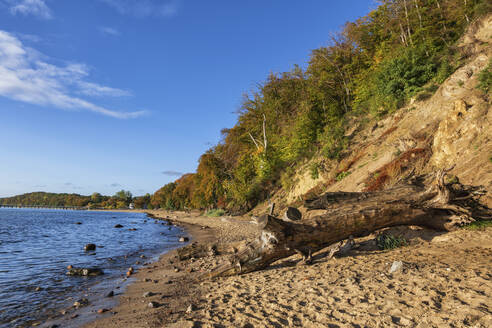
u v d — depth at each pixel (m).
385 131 17.92
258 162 34.09
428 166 11.84
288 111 37.84
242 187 35.12
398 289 3.81
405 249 6.22
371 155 16.91
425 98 16.95
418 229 7.40
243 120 43.31
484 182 8.23
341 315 3.31
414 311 3.10
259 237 6.43
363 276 4.67
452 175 9.62
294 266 6.48
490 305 2.90
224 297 4.78
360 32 30.22
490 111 10.78
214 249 9.92
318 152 23.98
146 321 4.05
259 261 6.25
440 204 6.83
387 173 12.92
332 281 4.68
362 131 20.94
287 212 8.09
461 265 4.44
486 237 5.89
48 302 5.46
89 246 12.90
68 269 8.51
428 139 13.23
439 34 22.56
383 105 20.28
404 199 6.97
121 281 7.04
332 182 18.56
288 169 28.42
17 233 22.19
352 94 27.56
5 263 9.63
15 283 6.95
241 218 29.06
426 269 4.45
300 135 27.41
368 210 6.64
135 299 5.40
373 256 6.06
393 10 26.17
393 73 19.55
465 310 2.89
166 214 71.19
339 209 6.85
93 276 7.65
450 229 6.88
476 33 17.80
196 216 48.56
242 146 45.91
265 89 40.88
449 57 17.88
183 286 6.07
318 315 3.41
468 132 10.86
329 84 30.50
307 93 32.53
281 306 3.91
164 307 4.69
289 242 6.12
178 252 9.77
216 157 50.06
